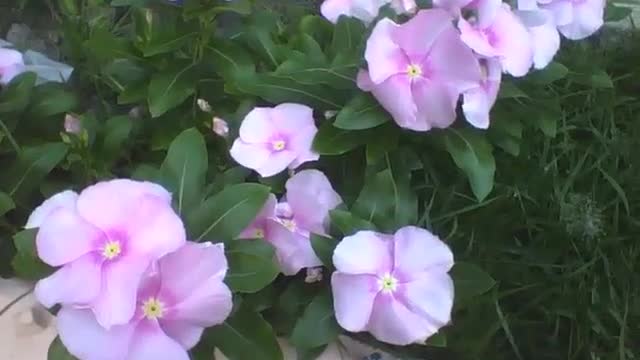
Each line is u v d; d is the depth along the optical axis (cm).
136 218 42
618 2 63
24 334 49
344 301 45
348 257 44
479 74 47
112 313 41
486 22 48
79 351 42
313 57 51
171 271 42
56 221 43
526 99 53
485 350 51
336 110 51
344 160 52
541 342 51
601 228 51
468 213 52
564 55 57
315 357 47
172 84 52
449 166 52
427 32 47
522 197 53
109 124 51
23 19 63
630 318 50
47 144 50
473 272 47
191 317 43
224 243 45
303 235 48
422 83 47
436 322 44
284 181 50
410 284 44
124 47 53
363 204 48
